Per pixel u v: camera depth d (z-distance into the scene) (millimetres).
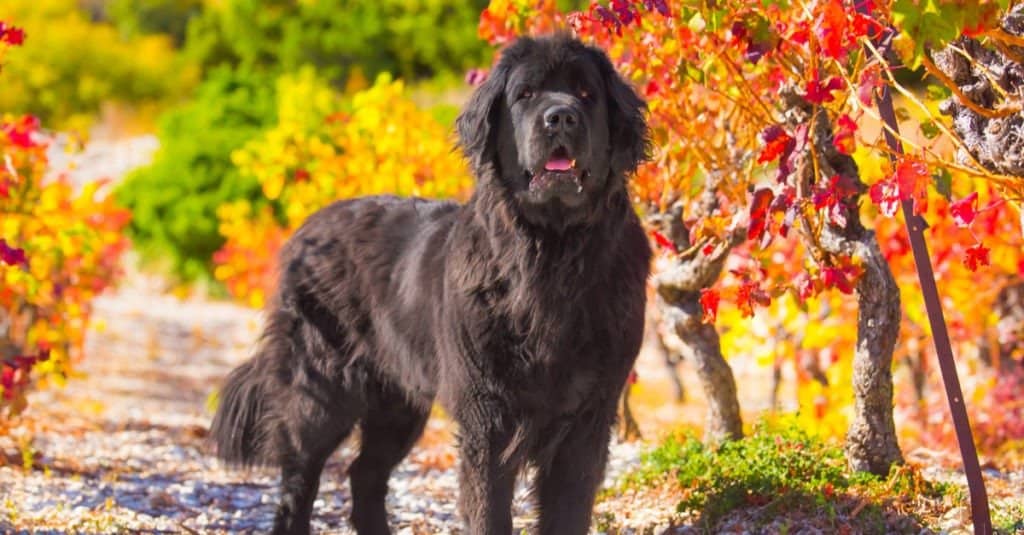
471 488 6078
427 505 8609
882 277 7008
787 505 6918
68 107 40062
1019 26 5359
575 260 5875
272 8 37969
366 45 36500
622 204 6043
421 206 7129
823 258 6688
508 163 5945
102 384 14969
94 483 9070
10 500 8141
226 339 19750
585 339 5953
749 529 6793
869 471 7219
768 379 16891
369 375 7199
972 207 5227
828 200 5824
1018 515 6590
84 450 10492
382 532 7523
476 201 6148
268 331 7633
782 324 10852
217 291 24859
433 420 12414
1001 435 10227
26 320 11141
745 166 7824
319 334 7336
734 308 10898
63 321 11164
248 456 7699
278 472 8953
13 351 10695
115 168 30609
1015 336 10367
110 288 19156
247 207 19766
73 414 12484
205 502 8719
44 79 39688
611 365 6047
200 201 24391
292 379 7418
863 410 7211
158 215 25000
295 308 7473
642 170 8609
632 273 6086
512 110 5926
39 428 11430
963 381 11312
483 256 6004
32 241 10273
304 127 16234
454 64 36000
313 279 7395
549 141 5633
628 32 7547
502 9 8125
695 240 7914
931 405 10891
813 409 10555
